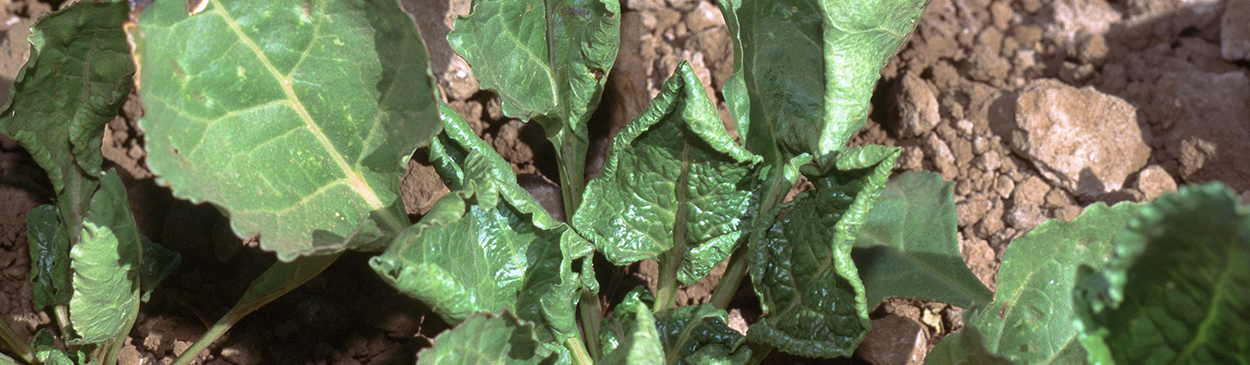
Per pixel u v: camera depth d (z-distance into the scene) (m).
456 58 0.71
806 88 0.61
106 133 0.71
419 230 0.53
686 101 0.56
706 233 0.61
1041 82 0.71
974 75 0.74
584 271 0.59
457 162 0.62
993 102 0.72
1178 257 0.46
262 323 0.67
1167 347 0.49
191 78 0.53
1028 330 0.56
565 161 0.64
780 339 0.58
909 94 0.72
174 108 0.53
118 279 0.58
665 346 0.61
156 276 0.63
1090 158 0.70
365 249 0.57
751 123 0.63
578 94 0.62
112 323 0.60
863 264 0.62
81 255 0.56
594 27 0.60
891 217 0.62
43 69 0.59
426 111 0.55
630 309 0.63
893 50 0.61
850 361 0.65
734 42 0.62
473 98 0.72
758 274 0.59
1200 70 0.74
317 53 0.56
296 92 0.56
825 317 0.57
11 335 0.64
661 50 0.73
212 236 0.67
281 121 0.56
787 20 0.60
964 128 0.72
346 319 0.67
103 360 0.63
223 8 0.54
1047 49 0.75
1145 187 0.69
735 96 0.62
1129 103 0.73
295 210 0.56
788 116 0.62
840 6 0.58
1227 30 0.74
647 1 0.75
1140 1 0.76
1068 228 0.56
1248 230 0.43
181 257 0.64
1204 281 0.46
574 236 0.59
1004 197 0.70
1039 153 0.70
